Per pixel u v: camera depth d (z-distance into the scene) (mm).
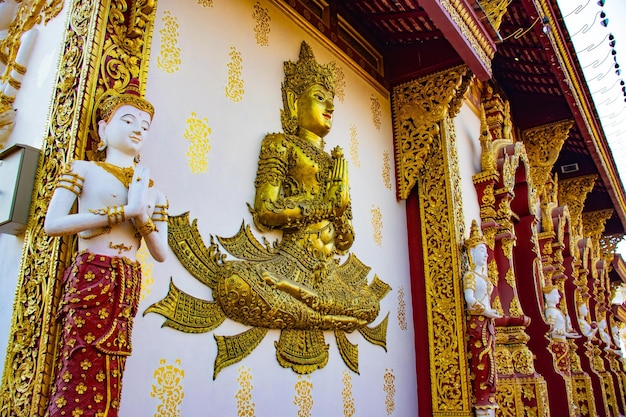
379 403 4543
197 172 3295
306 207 3842
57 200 2170
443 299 5254
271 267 3596
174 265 3029
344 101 5020
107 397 2076
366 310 4285
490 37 4848
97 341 2076
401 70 5715
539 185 9023
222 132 3545
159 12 3268
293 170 3953
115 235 2256
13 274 2758
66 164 2275
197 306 3092
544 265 9000
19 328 2383
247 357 3344
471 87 7621
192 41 3469
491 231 6758
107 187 2260
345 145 4887
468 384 4922
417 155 5531
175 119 3221
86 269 2152
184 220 3135
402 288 5312
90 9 2691
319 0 4910
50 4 3574
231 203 3500
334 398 4016
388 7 5160
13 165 2713
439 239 5438
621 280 15234
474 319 5059
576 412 8602
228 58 3736
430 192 5625
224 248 3371
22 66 3611
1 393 2330
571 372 8961
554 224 9406
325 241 4059
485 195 6910
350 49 5270
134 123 2447
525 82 8594
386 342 4844
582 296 10453
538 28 6359
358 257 4711
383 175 5422
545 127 9016
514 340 6449
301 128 4191
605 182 10094
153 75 3139
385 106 5707
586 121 8234
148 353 2768
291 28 4465
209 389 3053
